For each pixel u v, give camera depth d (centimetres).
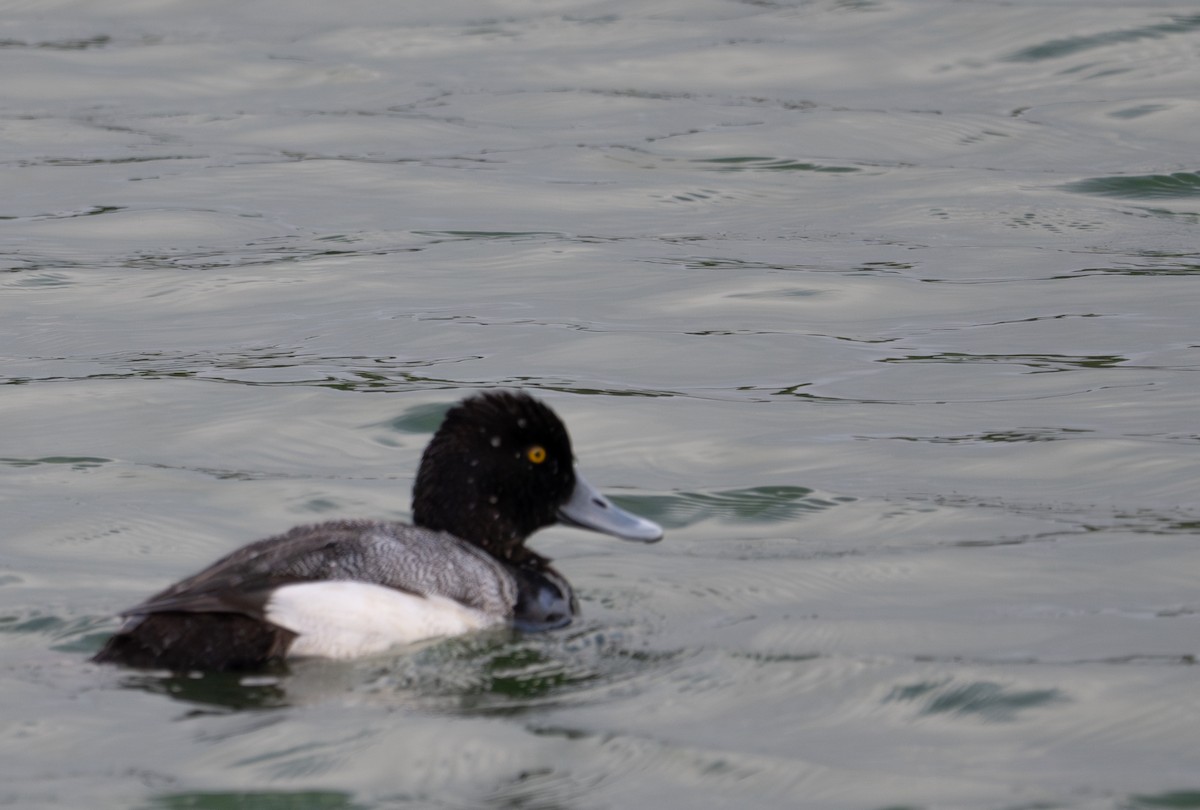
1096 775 703
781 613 913
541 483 931
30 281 1731
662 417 1299
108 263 1806
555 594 898
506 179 2208
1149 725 753
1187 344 1502
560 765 702
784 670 816
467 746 714
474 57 2956
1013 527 1069
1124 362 1449
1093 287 1717
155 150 2380
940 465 1195
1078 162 2273
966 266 1808
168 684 766
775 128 2456
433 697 768
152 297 1684
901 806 673
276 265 1797
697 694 785
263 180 2203
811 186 2188
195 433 1260
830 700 780
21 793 666
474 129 2489
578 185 2180
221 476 1170
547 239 1916
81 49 3055
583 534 1080
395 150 2370
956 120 2489
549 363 1448
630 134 2445
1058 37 2884
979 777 701
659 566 1004
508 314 1608
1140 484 1147
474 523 918
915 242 1916
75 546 1022
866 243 1909
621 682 797
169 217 2008
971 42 2898
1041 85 2680
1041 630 882
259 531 1061
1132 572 979
